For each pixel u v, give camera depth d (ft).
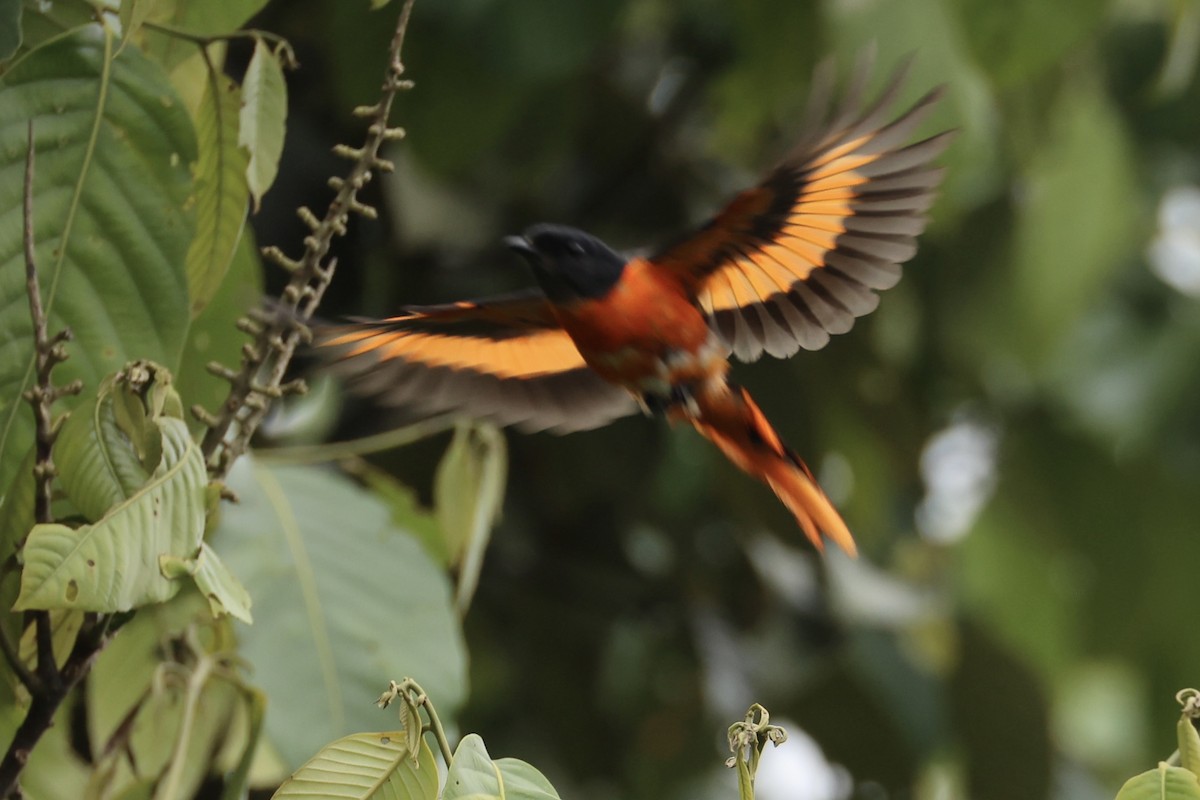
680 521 37.04
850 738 36.55
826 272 16.99
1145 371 41.29
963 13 27.73
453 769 11.99
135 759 18.70
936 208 28.55
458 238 32.30
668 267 17.94
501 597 35.42
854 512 37.42
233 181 16.46
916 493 41.11
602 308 17.60
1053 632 41.86
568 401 19.03
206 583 12.97
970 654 37.06
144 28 16.84
